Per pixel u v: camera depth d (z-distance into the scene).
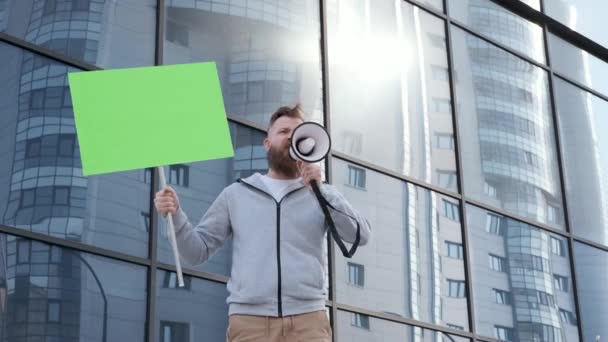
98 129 3.83
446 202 9.48
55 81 6.79
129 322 6.57
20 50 6.67
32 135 6.55
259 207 3.81
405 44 9.74
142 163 3.80
